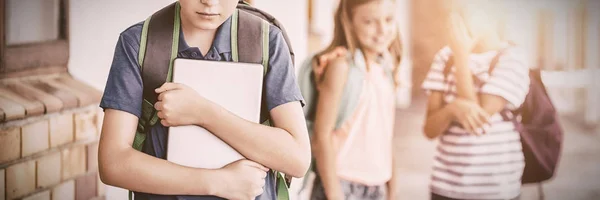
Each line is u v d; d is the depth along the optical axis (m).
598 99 2.47
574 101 2.47
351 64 2.42
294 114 2.15
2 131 2.14
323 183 2.43
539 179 2.49
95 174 2.24
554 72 2.46
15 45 2.19
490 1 2.44
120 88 2.10
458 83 2.45
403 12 2.43
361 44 2.42
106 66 2.27
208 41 2.14
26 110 2.16
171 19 2.15
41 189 2.22
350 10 2.40
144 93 2.12
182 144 2.12
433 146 2.46
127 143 2.10
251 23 2.17
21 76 2.20
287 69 2.16
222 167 2.13
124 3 2.22
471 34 2.45
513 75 2.45
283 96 2.14
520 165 2.48
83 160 2.25
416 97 2.45
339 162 2.43
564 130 2.48
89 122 2.26
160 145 2.12
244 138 2.12
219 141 2.13
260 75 2.14
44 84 2.23
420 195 2.46
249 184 2.14
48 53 2.24
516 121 2.47
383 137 2.45
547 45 2.46
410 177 2.46
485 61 2.45
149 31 2.15
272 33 2.18
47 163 2.22
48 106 2.20
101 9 2.25
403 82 2.45
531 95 2.47
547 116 2.47
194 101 2.11
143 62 2.12
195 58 2.14
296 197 2.41
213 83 2.13
